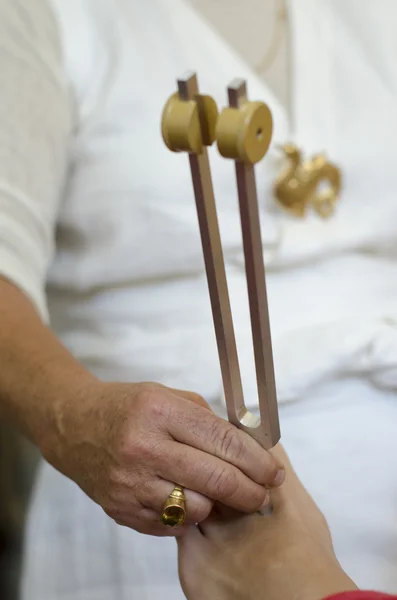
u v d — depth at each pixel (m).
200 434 0.49
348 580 0.47
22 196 0.64
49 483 0.75
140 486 0.50
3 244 0.62
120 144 0.71
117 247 0.72
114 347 0.74
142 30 0.73
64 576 0.70
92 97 0.72
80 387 0.55
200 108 0.37
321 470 0.66
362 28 0.74
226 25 0.76
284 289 0.73
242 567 0.50
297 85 0.73
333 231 0.72
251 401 0.65
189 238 0.70
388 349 0.66
